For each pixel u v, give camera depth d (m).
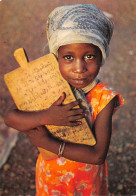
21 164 3.29
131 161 3.25
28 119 1.55
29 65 1.49
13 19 3.64
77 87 1.43
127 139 3.50
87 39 1.29
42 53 1.71
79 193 1.92
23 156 3.38
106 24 1.43
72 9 1.38
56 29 1.38
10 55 1.74
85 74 1.37
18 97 1.55
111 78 4.34
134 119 3.75
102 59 1.47
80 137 1.59
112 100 1.58
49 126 1.59
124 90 4.15
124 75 4.41
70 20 1.34
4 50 1.77
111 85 4.22
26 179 3.15
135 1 5.10
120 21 1.97
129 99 4.03
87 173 1.83
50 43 1.44
